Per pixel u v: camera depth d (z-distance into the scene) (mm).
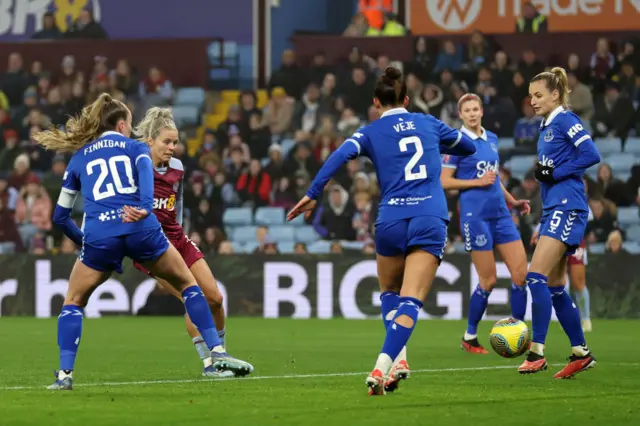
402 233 23094
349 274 57625
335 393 23609
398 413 20234
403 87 23844
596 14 78938
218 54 83938
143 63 82062
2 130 76562
